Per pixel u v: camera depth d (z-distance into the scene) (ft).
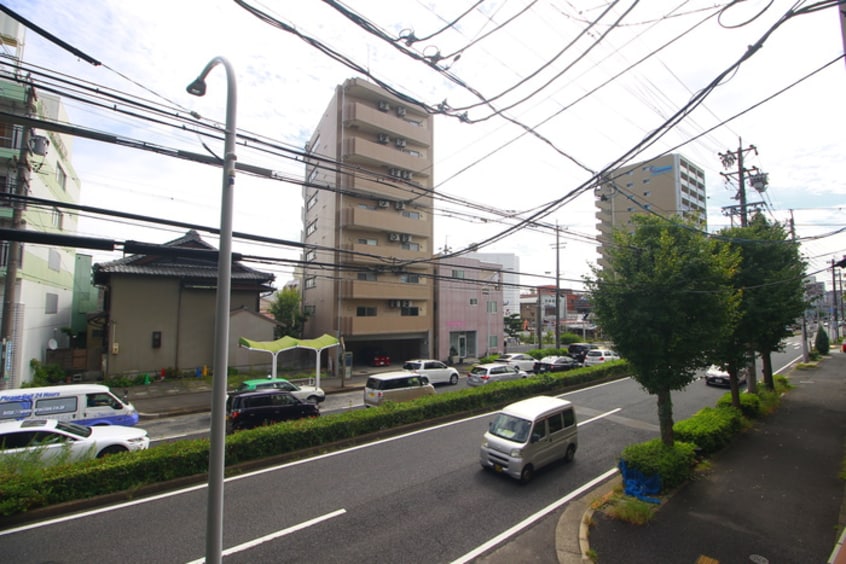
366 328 95.09
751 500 28.99
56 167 74.84
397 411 46.32
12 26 57.52
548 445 34.91
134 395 67.00
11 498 25.36
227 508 27.94
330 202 100.83
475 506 28.66
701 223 36.88
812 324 252.62
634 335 32.07
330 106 104.78
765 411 51.83
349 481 32.60
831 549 23.02
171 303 81.82
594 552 22.66
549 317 239.50
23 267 59.88
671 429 33.22
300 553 22.79
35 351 68.54
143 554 22.39
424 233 105.70
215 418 16.17
